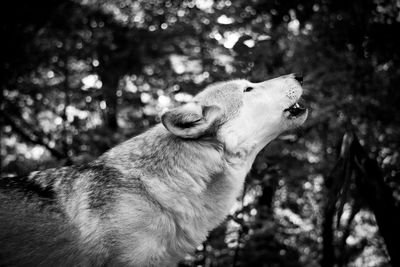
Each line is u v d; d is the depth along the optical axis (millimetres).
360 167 5285
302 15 7766
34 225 3838
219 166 4070
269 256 6633
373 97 6754
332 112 6473
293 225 6805
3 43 8031
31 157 8008
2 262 3785
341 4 7531
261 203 6613
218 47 7246
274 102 4418
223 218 4234
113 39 8758
